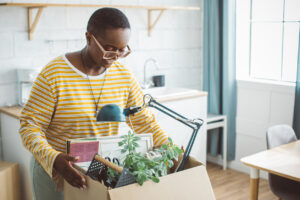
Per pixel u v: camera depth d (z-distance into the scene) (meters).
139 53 3.56
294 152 2.26
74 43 3.15
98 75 1.43
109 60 1.33
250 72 3.76
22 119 1.36
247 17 3.66
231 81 3.64
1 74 2.82
